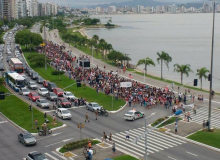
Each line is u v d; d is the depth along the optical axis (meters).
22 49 189.62
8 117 71.25
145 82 108.38
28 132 57.03
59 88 91.88
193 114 72.94
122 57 136.88
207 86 122.38
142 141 56.66
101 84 97.69
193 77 142.00
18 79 95.31
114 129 63.22
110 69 132.88
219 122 67.50
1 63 132.88
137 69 137.38
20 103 82.06
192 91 96.00
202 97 84.50
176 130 60.88
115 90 90.38
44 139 57.88
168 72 152.88
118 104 81.56
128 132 57.94
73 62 144.25
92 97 88.31
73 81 107.75
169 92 87.12
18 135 57.41
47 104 78.62
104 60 157.38
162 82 109.12
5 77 109.06
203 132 60.34
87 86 100.94
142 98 82.81
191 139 57.12
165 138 58.19
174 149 52.88
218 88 118.38
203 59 194.00
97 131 62.03
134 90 88.88
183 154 50.69
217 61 186.38
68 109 77.62
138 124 66.31
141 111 75.81
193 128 63.06
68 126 65.12
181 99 83.44
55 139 57.75
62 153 50.97
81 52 187.25
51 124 65.94
